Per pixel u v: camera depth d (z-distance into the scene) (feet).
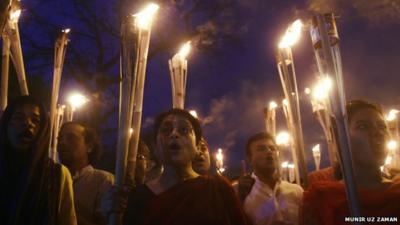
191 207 8.04
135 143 8.11
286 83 10.80
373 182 8.36
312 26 7.22
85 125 11.75
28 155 8.41
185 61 9.73
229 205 8.51
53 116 9.33
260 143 11.90
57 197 8.53
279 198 11.37
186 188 8.19
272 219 10.98
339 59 7.05
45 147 8.63
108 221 7.50
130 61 7.76
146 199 8.33
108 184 10.84
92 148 11.78
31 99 8.80
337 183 8.34
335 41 7.04
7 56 9.00
